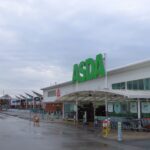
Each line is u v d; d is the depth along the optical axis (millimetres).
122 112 37062
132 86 36438
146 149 17828
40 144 19844
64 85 62031
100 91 30859
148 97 29172
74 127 35031
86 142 21047
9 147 18344
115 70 38906
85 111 41156
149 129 28938
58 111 65188
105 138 23422
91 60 44188
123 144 19984
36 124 39562
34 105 96875
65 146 18969
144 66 34156
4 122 44719
